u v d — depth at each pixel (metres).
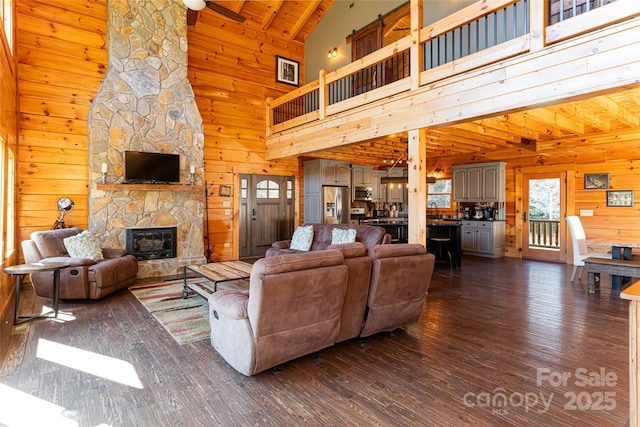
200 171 6.68
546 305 4.25
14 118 4.91
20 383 2.41
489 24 5.68
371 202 10.10
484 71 3.62
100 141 5.66
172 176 6.21
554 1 4.11
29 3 5.34
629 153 6.46
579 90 2.95
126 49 5.93
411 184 4.40
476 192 8.48
